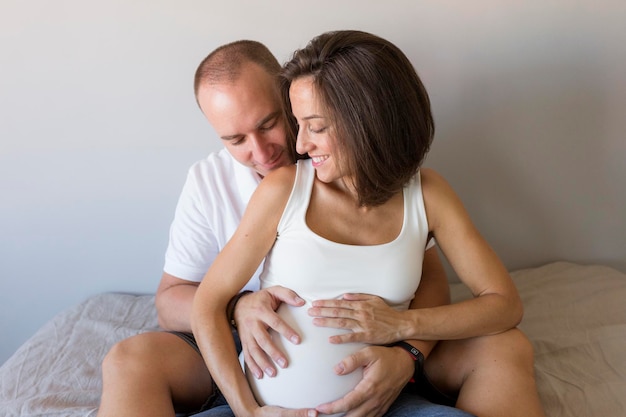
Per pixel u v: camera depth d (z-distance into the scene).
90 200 1.66
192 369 1.11
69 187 1.64
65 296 1.74
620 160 1.68
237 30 1.54
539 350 1.36
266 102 1.12
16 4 1.50
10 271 1.71
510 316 1.08
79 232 1.68
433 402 1.11
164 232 1.69
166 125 1.60
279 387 1.00
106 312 1.60
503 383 1.02
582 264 1.78
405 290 1.06
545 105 1.63
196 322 1.07
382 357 0.99
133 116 1.59
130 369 1.03
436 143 1.66
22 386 1.29
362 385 0.97
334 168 1.00
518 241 1.76
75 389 1.27
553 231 1.75
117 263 1.72
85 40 1.53
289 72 0.99
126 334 1.48
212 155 1.36
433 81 1.60
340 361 0.99
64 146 1.61
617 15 1.56
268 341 1.01
